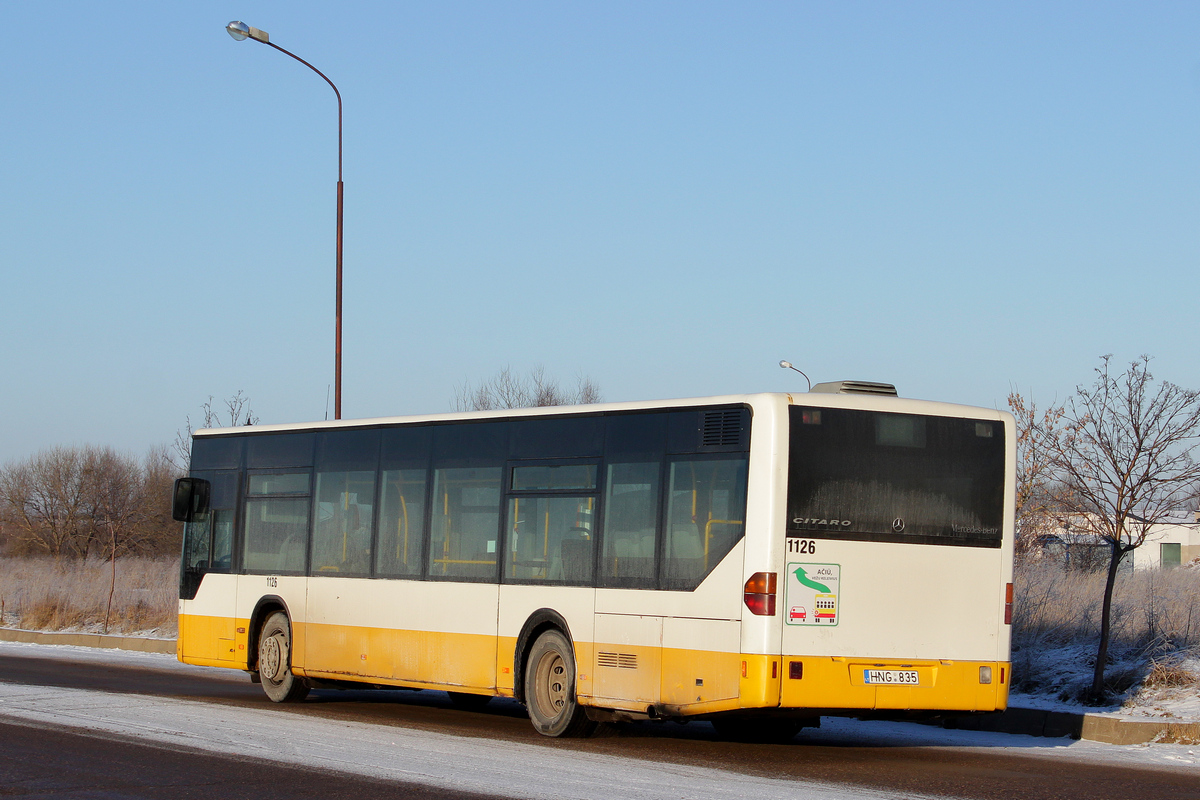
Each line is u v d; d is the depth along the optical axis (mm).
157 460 65375
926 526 11602
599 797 9211
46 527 64375
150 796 9281
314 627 15625
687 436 11883
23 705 14797
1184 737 12922
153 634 27969
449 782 9859
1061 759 11859
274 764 10695
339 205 24203
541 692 12992
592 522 12625
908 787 9992
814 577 11125
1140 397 15672
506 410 13758
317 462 15984
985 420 12016
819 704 11008
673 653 11633
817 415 11352
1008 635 11852
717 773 10609
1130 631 17125
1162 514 15961
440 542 14203
